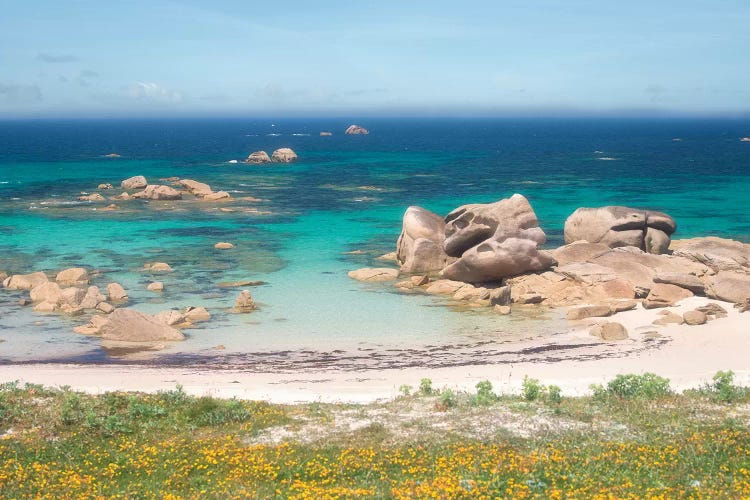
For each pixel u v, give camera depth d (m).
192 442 20.08
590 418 21.88
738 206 84.00
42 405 23.33
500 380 29.20
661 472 16.27
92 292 42.69
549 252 50.91
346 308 42.44
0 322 39.38
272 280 48.75
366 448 19.17
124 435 20.88
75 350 34.81
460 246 50.44
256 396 26.72
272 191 98.38
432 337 36.97
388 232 67.50
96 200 86.25
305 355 33.97
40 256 55.31
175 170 126.88
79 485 16.41
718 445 18.11
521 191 98.25
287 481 16.73
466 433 20.62
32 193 92.50
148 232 66.38
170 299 43.78
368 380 29.59
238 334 37.47
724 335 35.91
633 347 34.56
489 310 42.16
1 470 17.42
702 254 48.53
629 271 46.06
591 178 115.50
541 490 15.29
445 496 14.49
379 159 160.00
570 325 38.94
